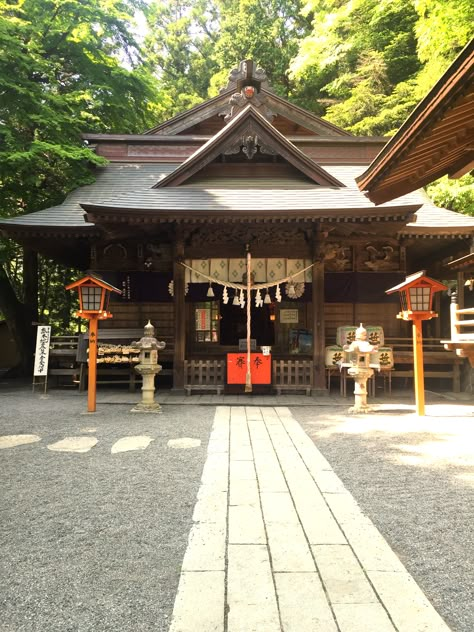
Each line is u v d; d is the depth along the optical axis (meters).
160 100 16.12
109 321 11.72
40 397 9.90
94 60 14.18
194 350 12.04
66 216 11.31
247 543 3.09
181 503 3.87
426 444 5.91
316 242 10.08
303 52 20.80
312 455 5.36
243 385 9.88
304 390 10.22
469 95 3.36
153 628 2.23
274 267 10.42
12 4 13.54
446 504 3.86
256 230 10.20
